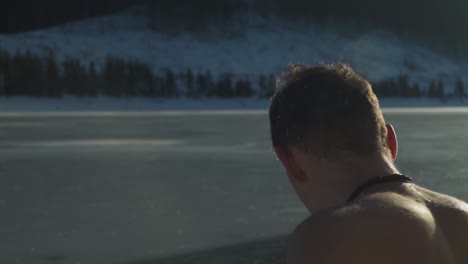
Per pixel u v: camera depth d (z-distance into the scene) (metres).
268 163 9.98
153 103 74.38
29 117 40.38
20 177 8.08
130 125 26.78
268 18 136.00
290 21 138.25
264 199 6.10
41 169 9.13
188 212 5.36
